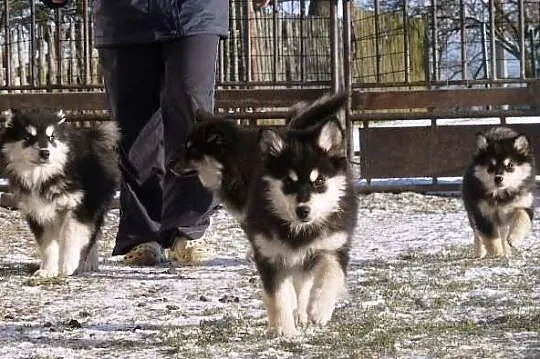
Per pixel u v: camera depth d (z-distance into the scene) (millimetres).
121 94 9258
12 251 10148
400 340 5492
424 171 13531
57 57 13820
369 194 13516
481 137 9859
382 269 8422
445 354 5105
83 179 8664
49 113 8703
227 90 13398
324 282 5961
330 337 5629
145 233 9172
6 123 8836
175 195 9094
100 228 8969
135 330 6020
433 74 15352
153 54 9211
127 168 9242
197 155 8703
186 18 8891
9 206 12766
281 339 5629
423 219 11914
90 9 14000
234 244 10445
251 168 8391
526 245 9961
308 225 6023
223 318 6281
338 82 13555
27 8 16375
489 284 7504
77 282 8047
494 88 13570
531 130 13367
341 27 14008
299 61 14711
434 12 14352
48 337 5809
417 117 13570
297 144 6223
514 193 9586
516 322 5926
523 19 13891
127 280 8133
